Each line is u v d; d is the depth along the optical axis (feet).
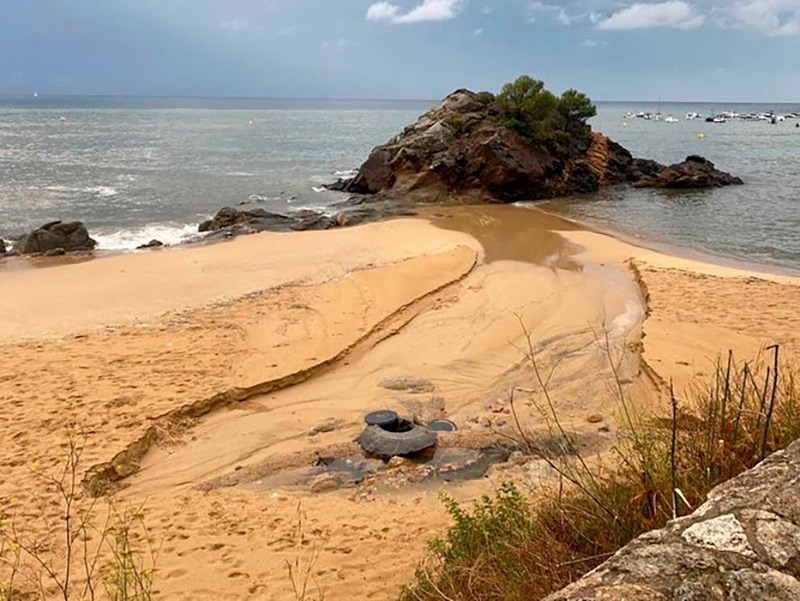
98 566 18.19
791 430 12.21
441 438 28.40
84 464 25.07
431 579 13.85
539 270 58.49
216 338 39.83
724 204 101.14
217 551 19.36
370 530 20.51
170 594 17.13
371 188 111.65
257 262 60.70
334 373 36.17
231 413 31.35
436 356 38.34
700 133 300.20
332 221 83.10
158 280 54.13
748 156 185.57
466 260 60.34
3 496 22.63
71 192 108.88
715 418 13.51
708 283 50.55
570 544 11.74
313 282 53.72
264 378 33.83
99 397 31.07
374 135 278.26
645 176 125.49
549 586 10.43
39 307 46.44
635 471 13.11
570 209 97.19
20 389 31.78
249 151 192.85
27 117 406.00
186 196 107.86
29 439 26.91
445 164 104.37
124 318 44.04
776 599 5.78
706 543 6.56
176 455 27.50
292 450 27.78
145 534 20.51
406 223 82.89
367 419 29.68
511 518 14.84
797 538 6.51
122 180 124.06
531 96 115.44
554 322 43.91
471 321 44.27
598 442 27.14
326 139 249.96
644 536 6.91
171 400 30.94
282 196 110.11
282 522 21.40
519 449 27.27
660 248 70.85
